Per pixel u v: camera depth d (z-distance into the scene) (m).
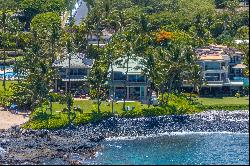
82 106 182.12
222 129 171.75
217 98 196.62
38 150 153.62
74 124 170.12
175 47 188.88
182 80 193.88
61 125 169.50
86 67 199.25
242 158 148.12
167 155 150.38
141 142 161.38
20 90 187.25
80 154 151.12
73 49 196.38
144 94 191.38
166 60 182.62
